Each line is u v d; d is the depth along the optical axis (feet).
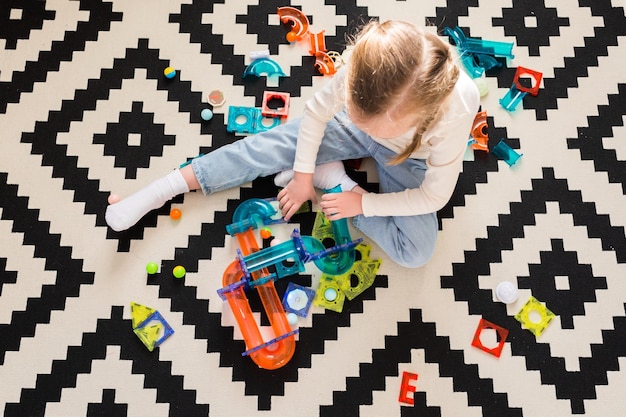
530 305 4.63
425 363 4.51
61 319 4.50
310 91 5.05
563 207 4.85
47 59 5.05
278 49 5.14
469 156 4.94
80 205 4.75
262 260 4.40
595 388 4.49
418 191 4.21
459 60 4.75
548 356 4.54
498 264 4.72
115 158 4.86
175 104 4.99
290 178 4.70
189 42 5.14
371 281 4.64
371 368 4.49
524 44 5.22
